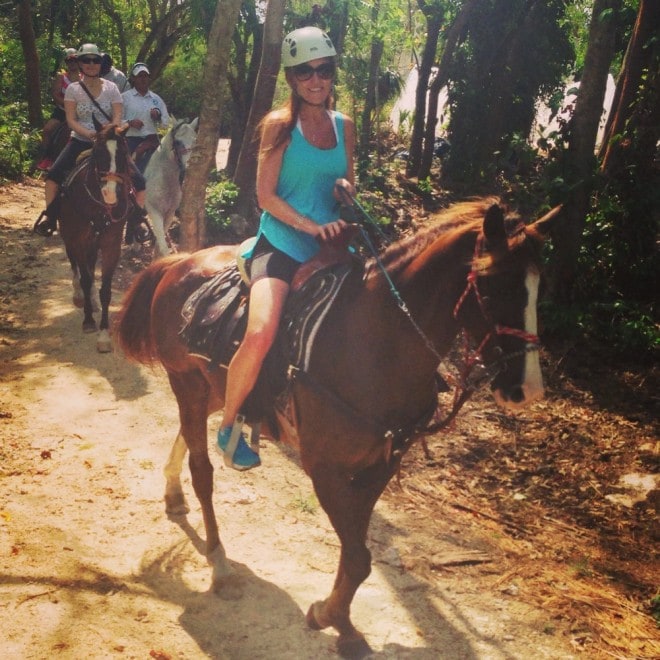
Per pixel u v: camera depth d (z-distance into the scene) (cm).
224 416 379
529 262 310
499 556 512
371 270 358
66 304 899
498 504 594
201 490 446
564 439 706
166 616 413
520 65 1722
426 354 342
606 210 992
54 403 662
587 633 439
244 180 1245
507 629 432
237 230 1177
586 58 932
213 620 414
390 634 416
